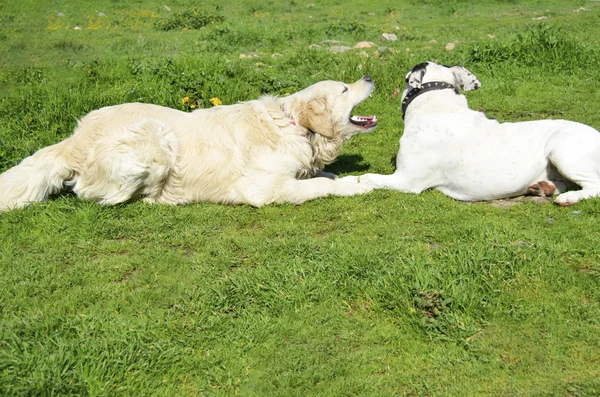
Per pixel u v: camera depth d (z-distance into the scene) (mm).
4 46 15023
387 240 4781
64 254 4707
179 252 4730
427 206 5492
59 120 7562
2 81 10086
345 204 5562
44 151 5586
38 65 12211
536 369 3270
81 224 5133
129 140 5422
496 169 5480
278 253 4547
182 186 5719
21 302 3965
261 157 5688
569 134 5266
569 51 10492
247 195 5656
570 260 4262
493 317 3689
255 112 5855
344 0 23719
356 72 9812
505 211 5344
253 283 4023
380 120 8273
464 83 6145
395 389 3195
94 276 4344
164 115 5797
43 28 18562
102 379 3168
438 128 5719
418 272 3930
